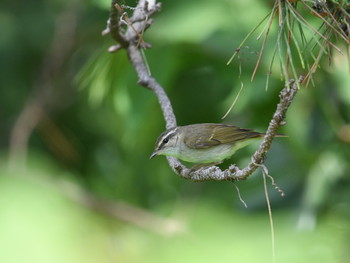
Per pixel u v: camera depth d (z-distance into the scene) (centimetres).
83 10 1355
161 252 332
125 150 1337
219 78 1327
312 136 1152
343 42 720
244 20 1109
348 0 622
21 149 1320
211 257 317
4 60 1370
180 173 761
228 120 1302
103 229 432
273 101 1176
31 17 1377
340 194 1130
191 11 1112
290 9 601
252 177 1178
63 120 1454
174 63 1153
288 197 1137
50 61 1375
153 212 1087
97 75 1165
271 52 1025
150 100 1120
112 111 1349
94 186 1355
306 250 403
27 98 1388
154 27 1104
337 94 1123
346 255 633
